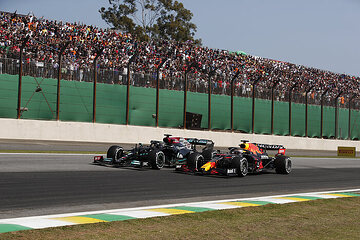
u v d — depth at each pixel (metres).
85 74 49.59
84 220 13.09
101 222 12.80
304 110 69.19
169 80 55.72
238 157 28.19
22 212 14.06
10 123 44.59
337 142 73.88
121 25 95.31
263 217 15.31
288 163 32.59
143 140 53.16
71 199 16.89
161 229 12.52
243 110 62.03
